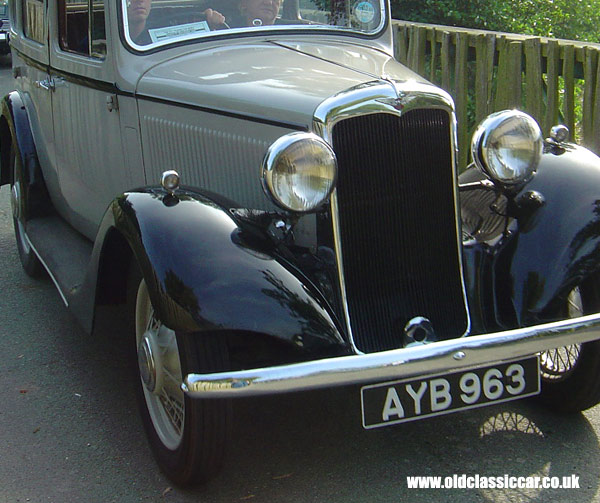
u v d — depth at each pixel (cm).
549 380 326
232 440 316
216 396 241
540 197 309
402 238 283
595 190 307
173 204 276
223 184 321
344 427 324
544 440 311
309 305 258
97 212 414
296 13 383
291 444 313
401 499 279
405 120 276
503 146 296
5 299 463
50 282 490
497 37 564
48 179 469
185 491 288
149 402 300
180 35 367
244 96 303
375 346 279
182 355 258
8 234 580
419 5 839
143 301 295
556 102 527
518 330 260
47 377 372
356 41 384
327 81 295
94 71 384
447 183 288
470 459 301
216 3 372
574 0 909
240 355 283
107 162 392
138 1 361
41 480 295
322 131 268
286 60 335
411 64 661
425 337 282
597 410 332
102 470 301
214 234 264
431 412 268
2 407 346
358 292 279
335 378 242
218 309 247
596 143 500
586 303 309
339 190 271
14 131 478
